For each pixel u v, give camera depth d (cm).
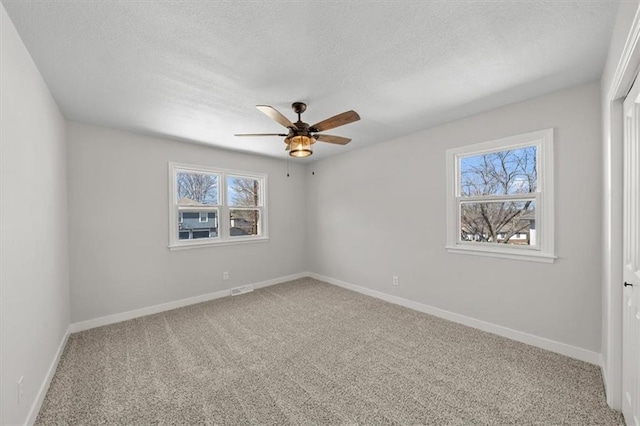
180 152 382
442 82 224
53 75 204
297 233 532
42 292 198
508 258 274
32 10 140
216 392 197
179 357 244
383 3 139
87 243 307
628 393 158
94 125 312
